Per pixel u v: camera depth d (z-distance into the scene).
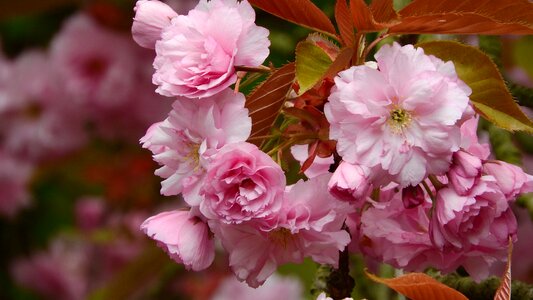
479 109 0.58
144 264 1.03
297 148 0.61
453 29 0.58
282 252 0.58
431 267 0.63
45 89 1.22
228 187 0.57
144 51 1.20
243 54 0.58
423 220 0.60
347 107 0.55
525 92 0.75
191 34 0.58
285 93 0.58
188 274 1.18
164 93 0.57
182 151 0.58
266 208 0.57
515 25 0.57
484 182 0.56
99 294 1.08
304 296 1.10
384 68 0.56
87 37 1.19
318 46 0.57
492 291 0.66
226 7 0.58
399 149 0.55
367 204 0.61
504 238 0.57
